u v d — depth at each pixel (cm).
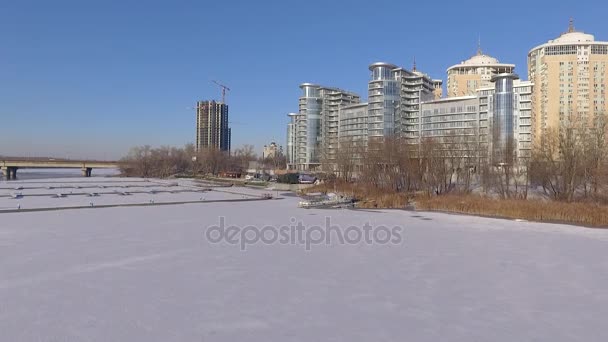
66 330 1146
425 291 1523
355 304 1379
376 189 5662
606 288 1567
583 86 12450
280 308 1335
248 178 9812
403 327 1191
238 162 15112
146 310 1302
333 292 1501
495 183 5119
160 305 1347
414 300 1425
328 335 1134
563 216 3550
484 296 1470
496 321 1240
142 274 1694
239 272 1747
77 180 9606
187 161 14538
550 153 4788
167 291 1488
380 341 1098
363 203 4622
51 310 1292
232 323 1210
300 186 6944
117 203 4425
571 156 4450
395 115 13612
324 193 5900
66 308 1311
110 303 1359
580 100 12475
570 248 2314
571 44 12531
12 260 1889
